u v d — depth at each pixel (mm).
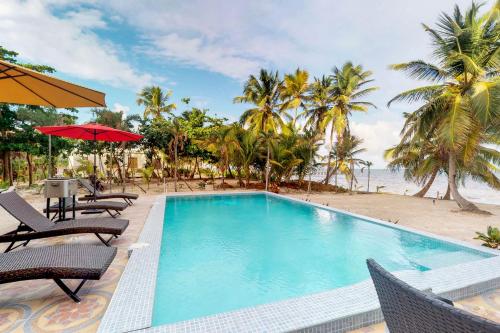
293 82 22625
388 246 5926
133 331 2146
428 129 10891
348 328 2400
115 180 19609
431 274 3326
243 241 6281
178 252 5480
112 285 3096
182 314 3182
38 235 3852
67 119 17781
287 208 10578
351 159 20234
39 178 24047
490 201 21625
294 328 2205
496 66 9461
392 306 1146
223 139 16656
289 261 5043
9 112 14461
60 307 2609
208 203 11602
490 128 10594
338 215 8984
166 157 20266
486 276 3271
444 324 881
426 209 10477
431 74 10602
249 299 3594
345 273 4535
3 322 2352
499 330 700
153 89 29531
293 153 17672
